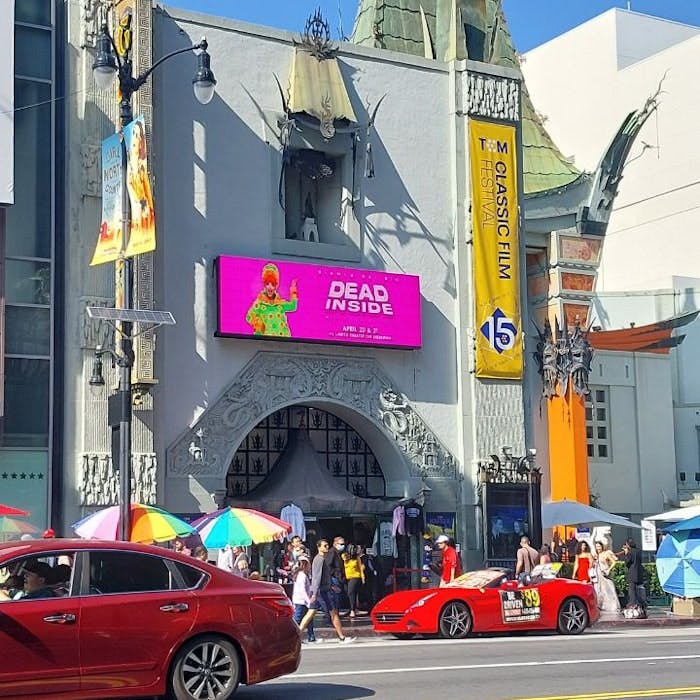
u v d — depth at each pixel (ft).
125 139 84.58
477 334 116.98
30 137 97.76
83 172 98.63
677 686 49.98
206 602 42.55
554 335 145.38
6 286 95.25
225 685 42.55
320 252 110.32
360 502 104.99
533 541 115.34
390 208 115.14
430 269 116.67
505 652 66.08
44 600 39.83
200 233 104.22
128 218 87.81
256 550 102.22
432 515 112.78
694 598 102.32
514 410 118.52
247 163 107.55
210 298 104.12
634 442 164.66
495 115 121.29
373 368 112.47
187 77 105.29
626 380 165.58
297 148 110.83
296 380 108.06
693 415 176.35
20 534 93.56
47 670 39.22
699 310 165.07
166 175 102.99
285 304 106.11
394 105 116.88
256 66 109.09
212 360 103.71
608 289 212.02
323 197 115.75
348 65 114.73
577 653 65.10
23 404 95.04
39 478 94.84
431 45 132.77
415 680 52.21
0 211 93.20
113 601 40.83
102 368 96.43
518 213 121.19
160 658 41.16
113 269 99.04
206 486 101.71
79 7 100.78
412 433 113.60
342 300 109.40
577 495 140.46
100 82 77.46
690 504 159.84
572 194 155.43
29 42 98.78
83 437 96.12
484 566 112.88
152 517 80.38
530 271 157.07
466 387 116.57
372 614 78.79
